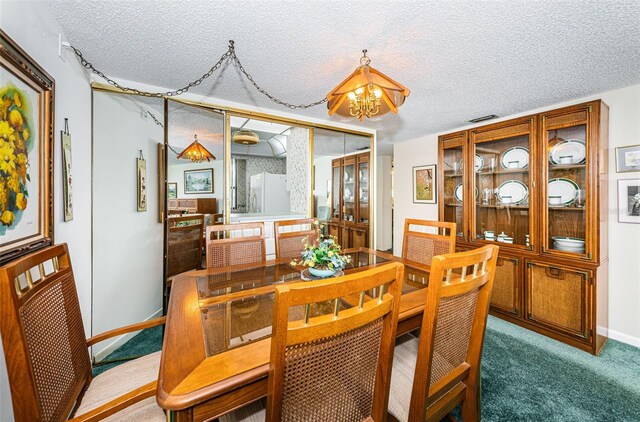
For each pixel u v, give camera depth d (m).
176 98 2.35
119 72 2.00
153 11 1.33
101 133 2.12
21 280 1.17
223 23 1.42
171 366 0.78
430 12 1.32
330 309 1.21
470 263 0.97
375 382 0.85
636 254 2.18
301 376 0.70
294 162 3.41
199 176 2.77
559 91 2.30
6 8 1.04
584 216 2.30
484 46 1.62
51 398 0.85
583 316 2.14
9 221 1.01
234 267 1.83
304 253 1.58
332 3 1.26
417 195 4.07
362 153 3.74
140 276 2.56
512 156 2.79
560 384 1.73
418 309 1.18
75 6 1.30
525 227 2.73
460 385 1.14
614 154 2.27
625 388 1.69
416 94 2.35
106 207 2.18
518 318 2.57
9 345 0.72
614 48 1.63
